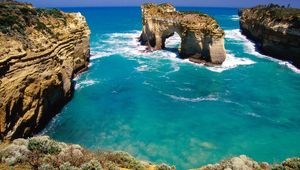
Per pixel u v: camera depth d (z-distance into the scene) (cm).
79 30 4306
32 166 1259
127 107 3294
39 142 1412
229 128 2858
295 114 3216
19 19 2923
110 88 3897
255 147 2530
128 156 1620
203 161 2295
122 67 4944
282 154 2434
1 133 2156
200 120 3016
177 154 2381
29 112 2502
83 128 2773
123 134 2680
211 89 3981
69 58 3525
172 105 3391
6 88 2236
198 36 5128
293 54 5350
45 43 2916
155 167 1645
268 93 3862
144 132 2730
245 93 3853
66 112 3112
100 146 2456
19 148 1380
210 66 5050
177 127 2850
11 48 2420
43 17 3484
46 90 2770
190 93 3816
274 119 3081
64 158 1332
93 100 3469
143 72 4691
